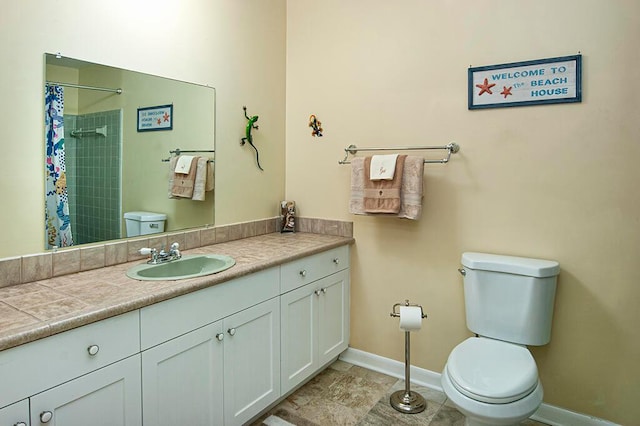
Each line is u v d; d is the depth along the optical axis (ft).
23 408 3.52
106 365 4.14
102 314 4.02
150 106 6.45
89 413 4.02
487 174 6.93
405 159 7.20
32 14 5.02
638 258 5.84
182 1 6.88
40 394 3.63
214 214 7.67
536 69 6.40
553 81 6.27
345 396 7.31
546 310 6.08
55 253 5.29
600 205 6.05
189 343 5.03
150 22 6.39
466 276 6.67
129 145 6.19
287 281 6.71
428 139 7.47
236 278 5.67
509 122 6.68
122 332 4.27
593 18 5.96
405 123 7.71
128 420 4.38
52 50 5.23
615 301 6.02
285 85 9.25
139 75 6.26
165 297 4.65
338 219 8.66
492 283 6.31
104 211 5.90
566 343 6.39
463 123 7.11
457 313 7.37
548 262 6.23
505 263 6.21
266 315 6.28
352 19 8.25
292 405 7.02
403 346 8.00
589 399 6.27
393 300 8.05
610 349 6.09
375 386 7.68
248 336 5.96
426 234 7.60
